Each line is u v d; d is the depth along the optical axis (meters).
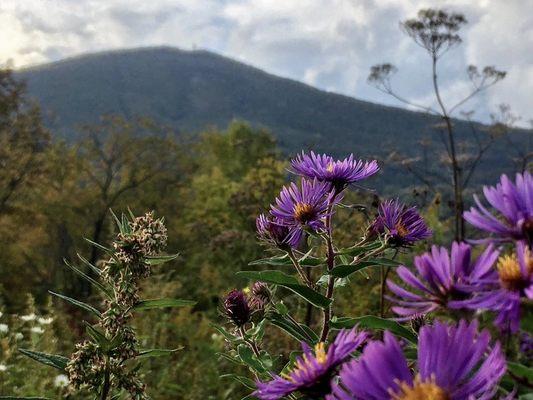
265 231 2.01
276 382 1.14
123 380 2.12
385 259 1.83
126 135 34.16
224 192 30.45
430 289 1.01
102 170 33.72
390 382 0.91
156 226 2.15
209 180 32.75
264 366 1.89
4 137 28.14
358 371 0.92
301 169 1.97
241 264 12.31
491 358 0.90
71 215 30.64
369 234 2.03
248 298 2.03
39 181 29.52
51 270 29.33
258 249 12.16
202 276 13.44
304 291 1.76
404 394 0.90
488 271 0.98
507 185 1.00
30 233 28.44
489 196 1.01
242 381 1.85
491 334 1.03
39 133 28.98
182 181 36.06
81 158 33.28
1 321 6.75
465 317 0.99
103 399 2.13
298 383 1.11
